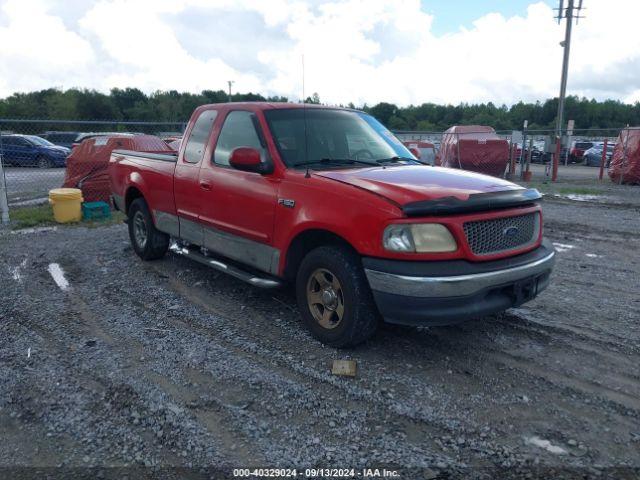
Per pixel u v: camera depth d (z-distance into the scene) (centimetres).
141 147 1160
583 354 433
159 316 511
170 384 379
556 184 1891
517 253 412
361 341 426
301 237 447
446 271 369
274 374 394
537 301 562
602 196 1506
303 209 430
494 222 398
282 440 315
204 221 551
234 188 501
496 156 2064
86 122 1197
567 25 3069
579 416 343
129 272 658
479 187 416
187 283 613
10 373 394
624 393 372
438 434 322
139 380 384
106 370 399
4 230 938
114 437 317
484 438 318
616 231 960
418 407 351
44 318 503
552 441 316
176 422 332
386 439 316
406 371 401
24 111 7881
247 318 506
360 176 431
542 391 374
